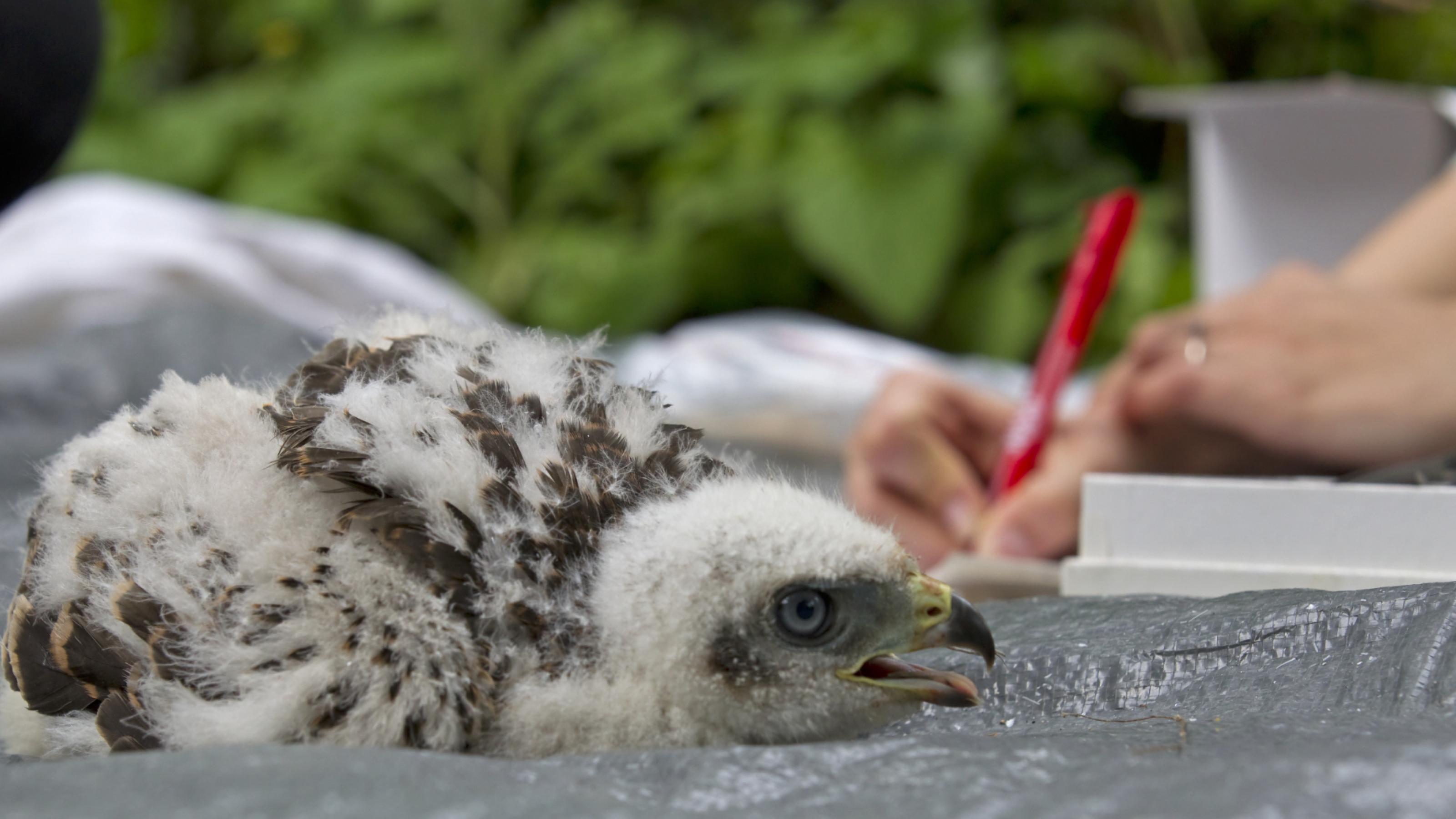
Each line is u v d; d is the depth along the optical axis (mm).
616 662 2201
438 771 1615
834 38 10617
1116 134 10828
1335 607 2188
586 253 10875
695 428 2637
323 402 2354
